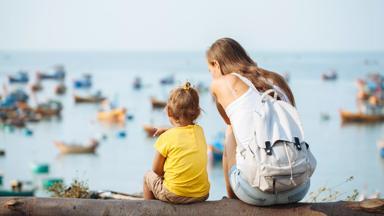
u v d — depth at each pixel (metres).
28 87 99.75
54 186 7.20
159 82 118.00
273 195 4.83
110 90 98.44
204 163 5.12
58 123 55.84
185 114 5.14
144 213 5.04
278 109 4.80
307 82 118.56
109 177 31.80
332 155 37.91
